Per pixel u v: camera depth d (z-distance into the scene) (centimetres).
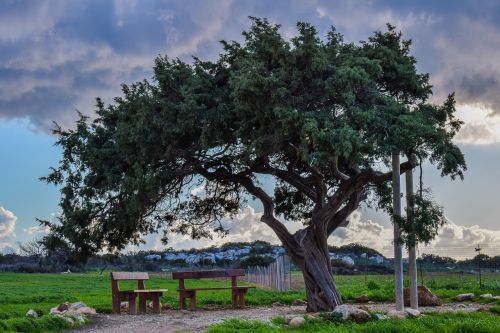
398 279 2008
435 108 2189
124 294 2147
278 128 1966
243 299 2500
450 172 1969
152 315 2095
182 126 2077
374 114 1919
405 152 1970
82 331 1703
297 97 1975
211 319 1948
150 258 8600
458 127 2197
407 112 2025
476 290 2759
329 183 2562
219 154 2289
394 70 2197
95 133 2398
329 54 2103
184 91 2100
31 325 1636
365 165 2069
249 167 2381
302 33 2011
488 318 1772
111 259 2544
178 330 1691
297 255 2297
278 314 2125
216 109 2105
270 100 1956
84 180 2316
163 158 2202
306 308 2281
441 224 1989
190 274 2402
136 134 2119
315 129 1831
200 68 2216
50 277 5903
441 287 3120
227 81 2230
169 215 2648
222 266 7769
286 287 3597
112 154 2298
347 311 1769
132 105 2172
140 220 2506
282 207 2725
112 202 2325
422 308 2278
